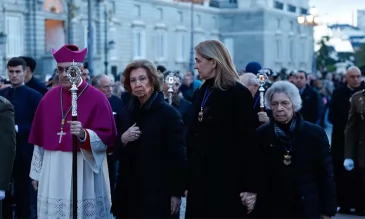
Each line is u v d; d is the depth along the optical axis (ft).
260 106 24.41
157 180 19.17
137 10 175.42
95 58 144.05
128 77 19.75
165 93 30.71
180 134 19.33
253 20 218.18
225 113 17.67
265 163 18.58
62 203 19.81
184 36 197.98
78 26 144.25
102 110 20.12
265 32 217.77
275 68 225.56
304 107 36.29
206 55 17.81
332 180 18.39
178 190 19.11
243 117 17.51
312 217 18.08
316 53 240.12
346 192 33.22
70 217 19.75
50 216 19.81
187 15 200.34
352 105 29.78
